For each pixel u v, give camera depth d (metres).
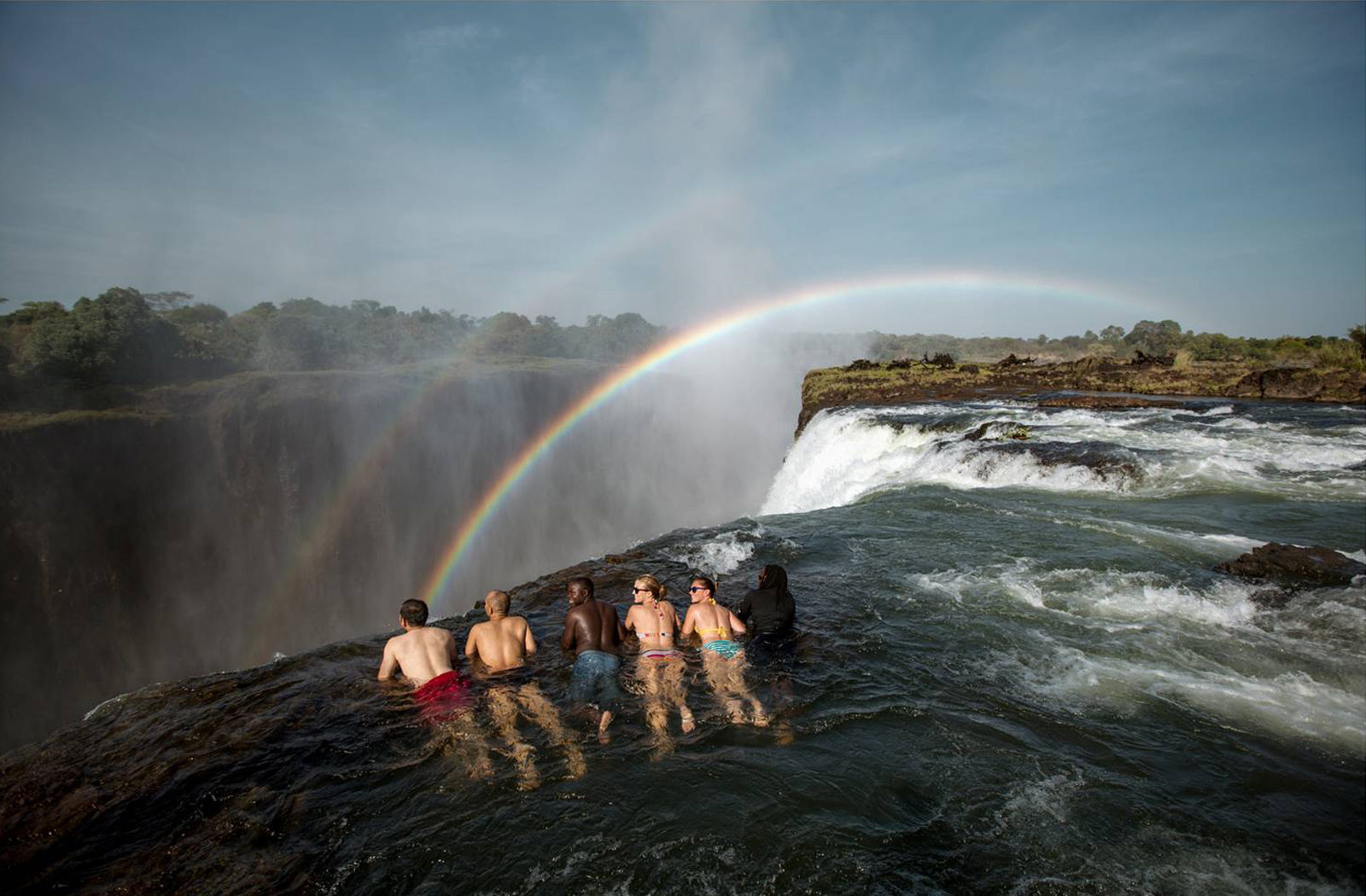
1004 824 3.69
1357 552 8.38
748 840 3.61
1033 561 8.40
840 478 18.11
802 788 4.05
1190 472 12.80
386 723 4.99
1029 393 29.19
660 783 4.14
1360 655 5.66
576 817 3.85
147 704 5.42
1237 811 3.78
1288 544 7.94
